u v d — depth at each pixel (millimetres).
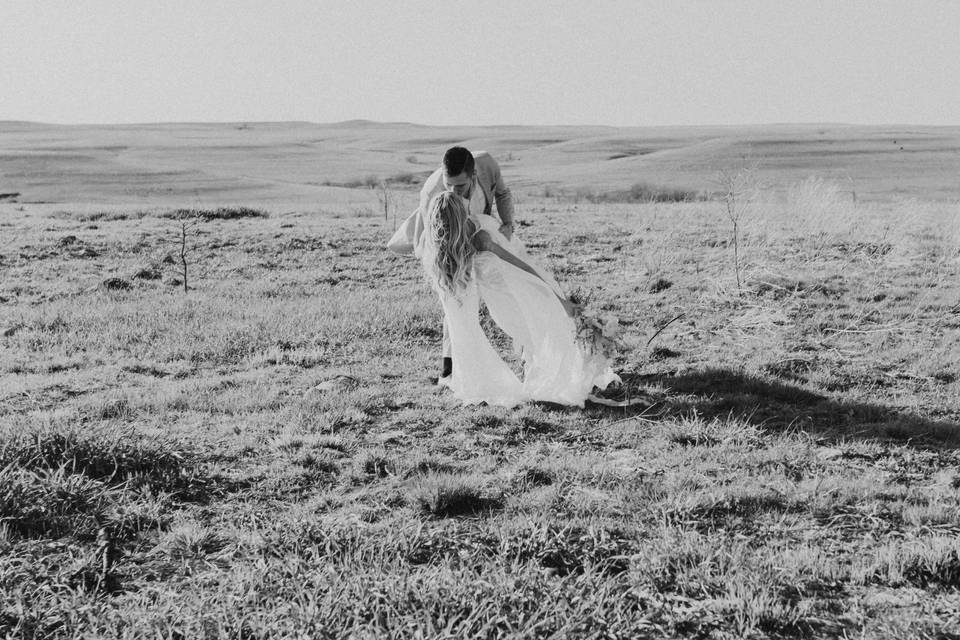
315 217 22719
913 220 15719
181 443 6012
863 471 5547
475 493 5133
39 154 102688
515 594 3740
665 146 169500
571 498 5141
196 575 4211
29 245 16125
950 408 6844
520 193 67188
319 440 6230
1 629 3619
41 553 4348
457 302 7391
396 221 20781
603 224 18828
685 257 14047
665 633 3631
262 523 4820
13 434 5707
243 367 8742
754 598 3834
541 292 7426
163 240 17094
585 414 6973
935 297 11023
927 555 4129
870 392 7359
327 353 9180
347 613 3590
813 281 11984
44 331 10172
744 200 17172
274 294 12594
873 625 3680
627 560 4297
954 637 3549
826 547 4461
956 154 119938
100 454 5566
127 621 3695
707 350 8984
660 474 5559
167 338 9797
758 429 6457
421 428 6691
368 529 4699
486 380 7410
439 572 3988
